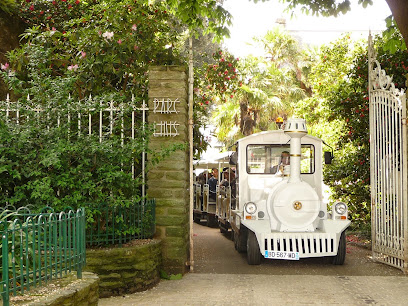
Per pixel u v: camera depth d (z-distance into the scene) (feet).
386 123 32.37
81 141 25.46
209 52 88.07
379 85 33.37
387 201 32.45
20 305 13.78
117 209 25.95
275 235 32.04
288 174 33.32
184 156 29.07
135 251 25.05
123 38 33.63
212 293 24.85
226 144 94.17
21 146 24.20
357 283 27.22
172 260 28.63
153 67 29.58
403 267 30.35
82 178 24.72
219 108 94.94
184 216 29.22
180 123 29.35
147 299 23.68
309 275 29.45
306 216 32.37
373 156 34.09
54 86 26.53
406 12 21.20
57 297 14.58
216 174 61.26
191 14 32.30
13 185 25.50
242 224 34.94
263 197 35.01
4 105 27.48
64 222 17.03
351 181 46.37
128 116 30.81
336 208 33.06
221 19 34.81
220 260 34.83
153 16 37.19
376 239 34.14
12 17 38.50
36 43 34.27
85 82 33.47
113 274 24.45
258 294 24.67
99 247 25.39
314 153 37.83
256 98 89.71
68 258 17.19
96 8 35.58
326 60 63.62
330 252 32.01
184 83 29.50
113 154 25.40
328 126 57.36
